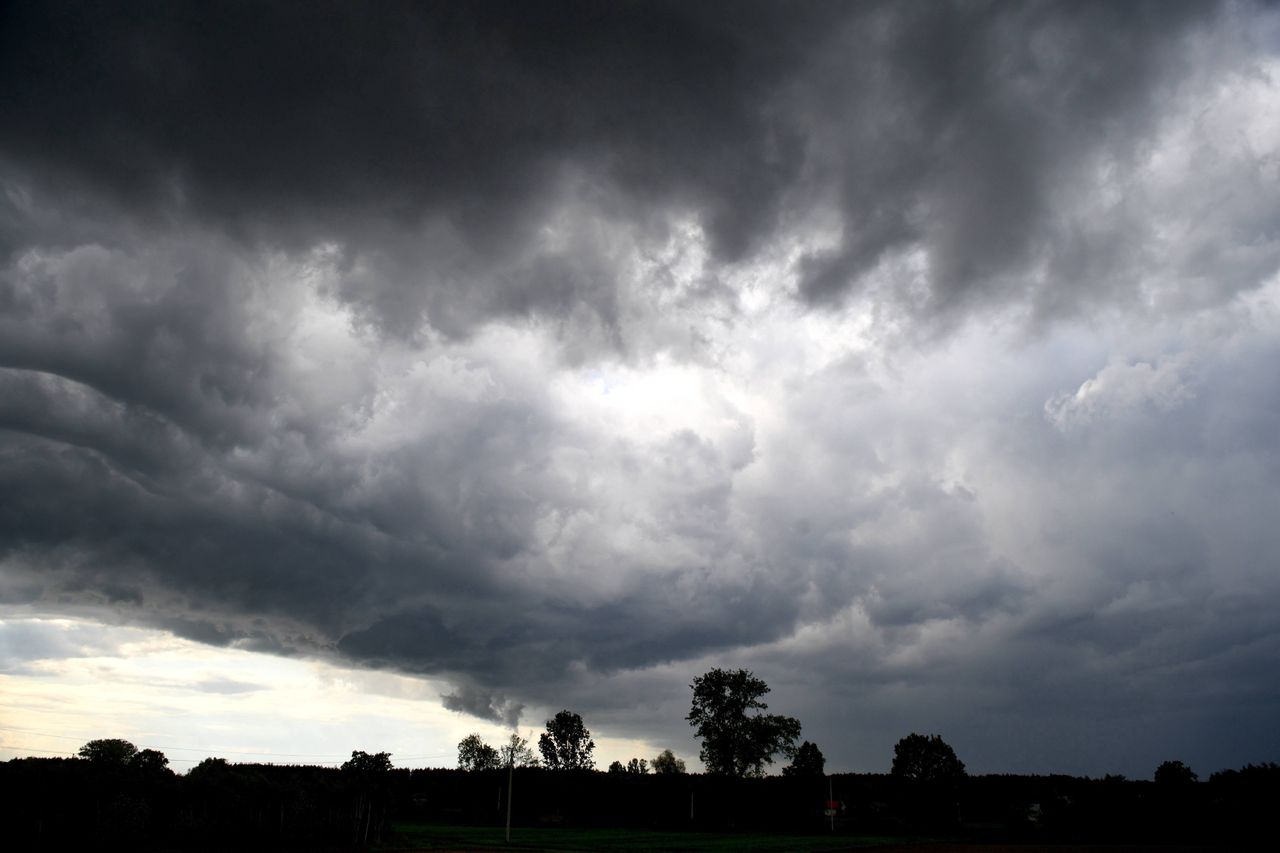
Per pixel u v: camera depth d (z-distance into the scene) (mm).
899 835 73250
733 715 106000
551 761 126625
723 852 55188
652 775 93250
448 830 74125
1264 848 55812
